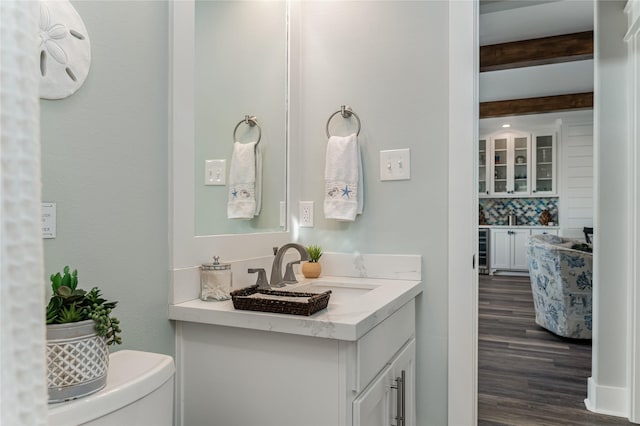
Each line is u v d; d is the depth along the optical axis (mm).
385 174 1786
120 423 747
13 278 227
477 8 1681
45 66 889
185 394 1224
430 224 1712
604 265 2383
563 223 6969
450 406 1648
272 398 1113
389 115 1791
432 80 1723
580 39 3945
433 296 1697
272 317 1087
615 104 2352
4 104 226
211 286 1271
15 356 226
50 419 648
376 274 1778
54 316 708
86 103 983
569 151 6934
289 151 1893
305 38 1954
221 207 1456
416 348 1713
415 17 1757
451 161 1676
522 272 7137
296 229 1933
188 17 1287
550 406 2449
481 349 3443
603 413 2357
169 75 1223
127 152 1088
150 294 1152
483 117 6379
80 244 967
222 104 1468
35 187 239
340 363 1036
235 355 1162
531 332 3904
